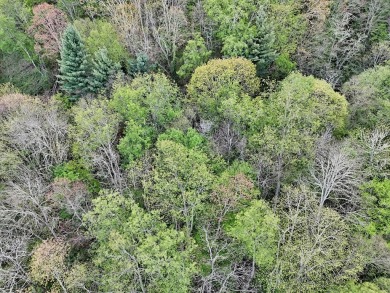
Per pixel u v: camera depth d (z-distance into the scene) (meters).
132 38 49.16
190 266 30.11
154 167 40.16
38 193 36.19
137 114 40.16
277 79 50.72
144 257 29.64
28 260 35.72
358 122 43.50
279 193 40.06
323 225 34.00
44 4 49.62
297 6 52.50
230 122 42.00
